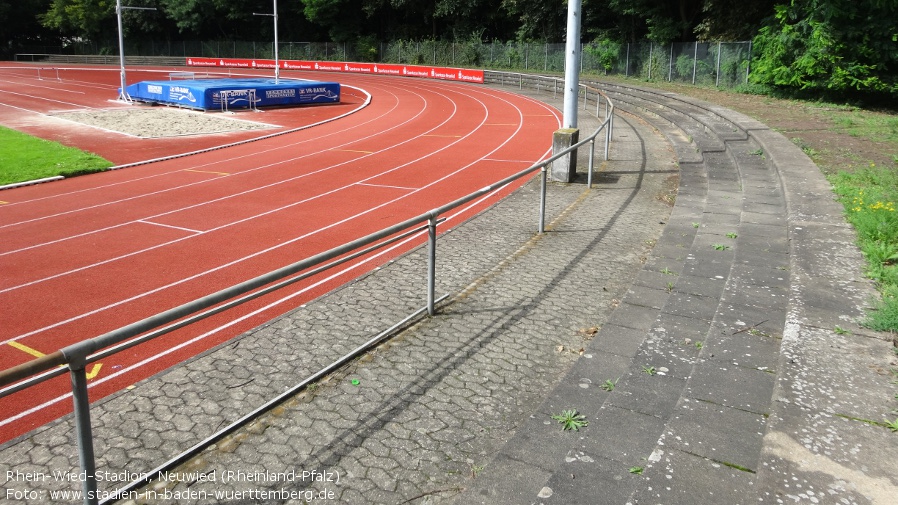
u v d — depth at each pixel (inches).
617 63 1646.2
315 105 1448.1
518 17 2203.5
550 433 181.3
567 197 521.3
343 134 988.6
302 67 2573.8
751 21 1256.2
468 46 2174.0
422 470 177.2
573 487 148.6
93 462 147.2
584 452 163.3
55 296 344.8
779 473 135.8
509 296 305.3
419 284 328.8
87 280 368.5
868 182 407.8
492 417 203.0
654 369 209.0
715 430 162.4
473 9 2263.8
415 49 2373.3
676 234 383.6
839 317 212.8
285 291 342.3
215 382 229.3
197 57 2861.7
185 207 541.3
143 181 658.2
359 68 2368.4
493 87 1744.6
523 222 447.2
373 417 202.8
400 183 623.2
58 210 537.0
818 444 145.7
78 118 1187.9
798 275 250.2
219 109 1328.7
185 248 427.5
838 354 188.2
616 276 331.0
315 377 223.9
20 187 631.8
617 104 1230.9
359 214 510.6
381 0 2439.7
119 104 1478.8
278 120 1186.0
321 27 2805.1
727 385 186.2
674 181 569.9
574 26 554.9
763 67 1063.6
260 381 229.8
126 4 2837.1
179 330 293.4
